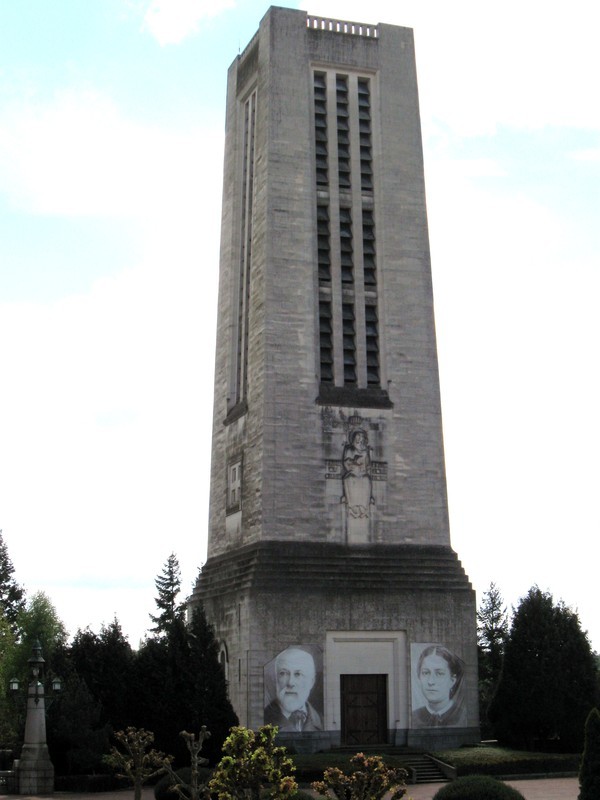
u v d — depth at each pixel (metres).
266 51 92.94
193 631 82.38
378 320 90.81
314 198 90.62
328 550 84.75
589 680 84.62
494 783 52.69
